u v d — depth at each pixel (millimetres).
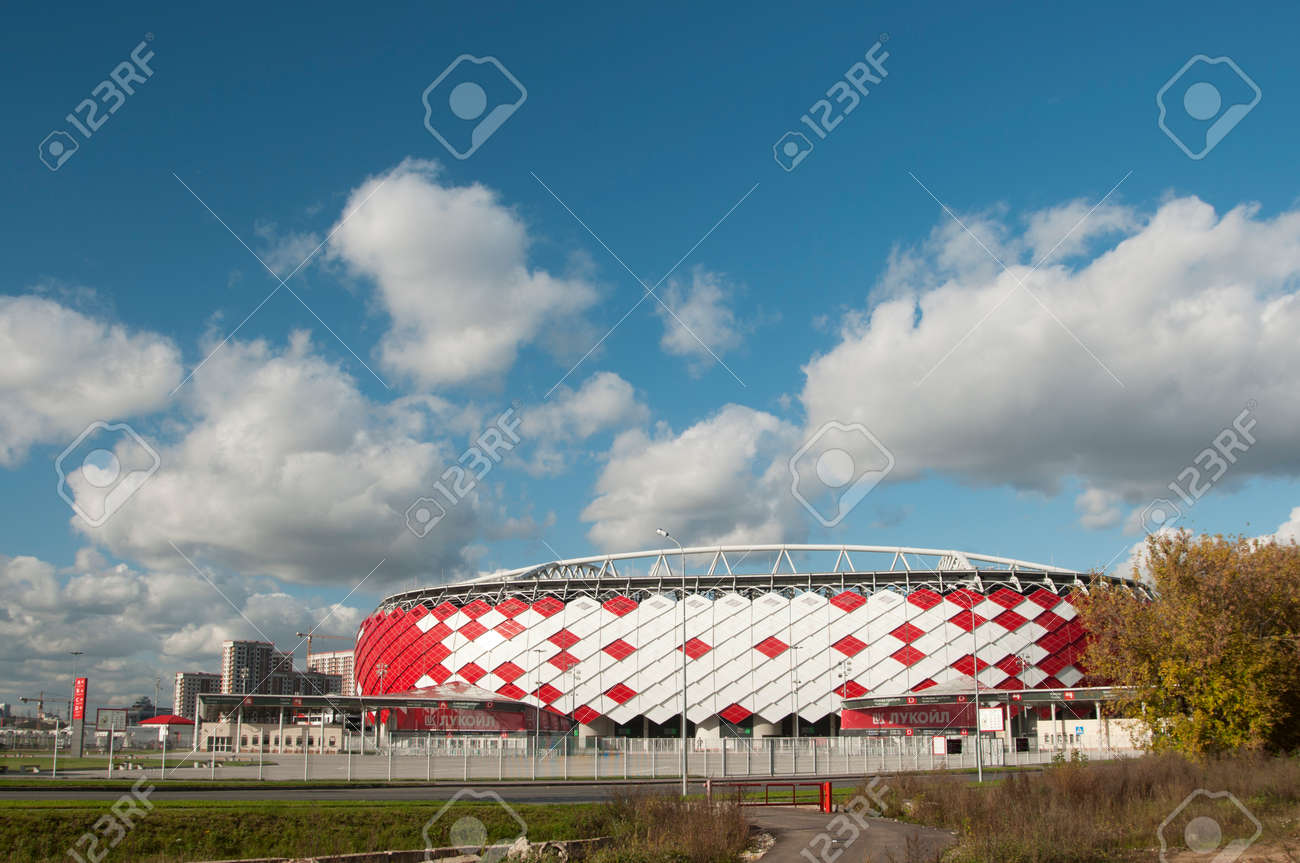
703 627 101500
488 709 97438
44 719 157500
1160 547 39062
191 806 28031
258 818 25266
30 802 28891
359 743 89125
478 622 108812
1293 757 34969
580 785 42594
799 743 79562
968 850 20938
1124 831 22656
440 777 46312
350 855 22438
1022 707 93688
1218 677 36156
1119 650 40125
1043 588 100500
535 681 103375
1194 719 36625
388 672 115938
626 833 24172
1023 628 97875
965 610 98500
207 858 22922
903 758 65438
